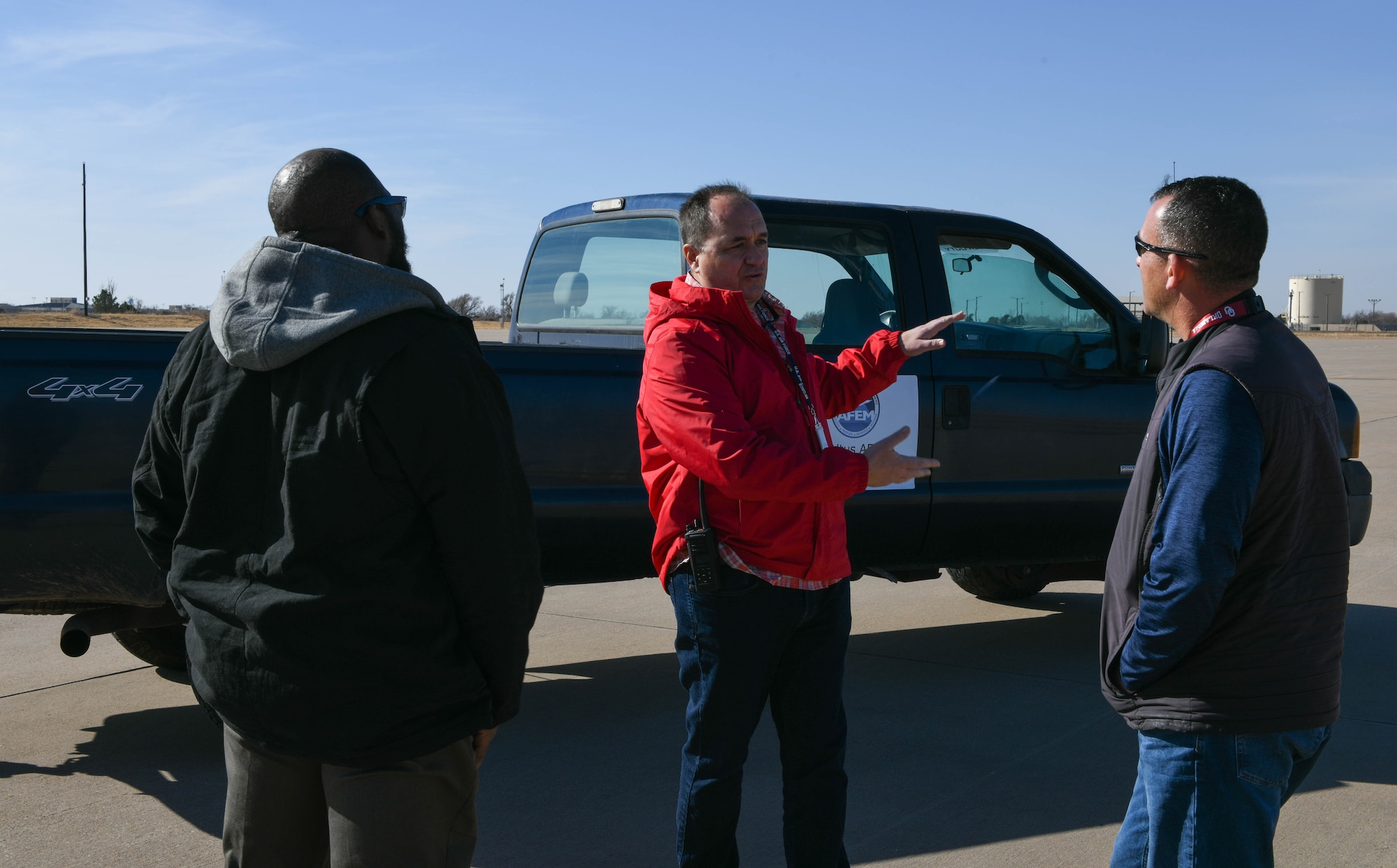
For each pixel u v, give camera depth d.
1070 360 5.09
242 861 1.95
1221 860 1.99
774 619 2.51
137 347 3.64
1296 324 114.25
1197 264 2.05
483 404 1.82
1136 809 2.17
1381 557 7.49
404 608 1.79
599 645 5.66
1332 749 4.07
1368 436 14.46
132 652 4.66
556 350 4.20
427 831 1.86
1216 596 1.89
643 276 4.94
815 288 4.64
